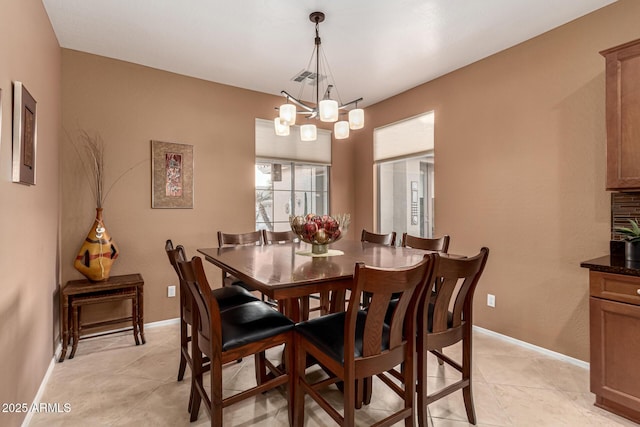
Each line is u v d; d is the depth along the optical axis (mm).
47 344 2297
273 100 4016
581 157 2428
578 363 2441
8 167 1543
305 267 1803
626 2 2207
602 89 2322
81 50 2914
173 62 3156
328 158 4508
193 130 3479
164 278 3314
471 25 2523
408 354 1518
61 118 2832
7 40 1536
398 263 1901
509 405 1947
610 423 1784
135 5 2279
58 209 2732
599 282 1891
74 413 1880
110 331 3020
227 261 2012
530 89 2721
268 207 4082
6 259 1519
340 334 1565
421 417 1583
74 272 2883
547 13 2379
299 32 2625
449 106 3377
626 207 2207
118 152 3088
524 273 2773
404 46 2848
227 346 1562
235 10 2340
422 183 3811
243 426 1760
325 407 1481
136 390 2119
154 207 3264
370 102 4293
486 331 3053
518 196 2811
